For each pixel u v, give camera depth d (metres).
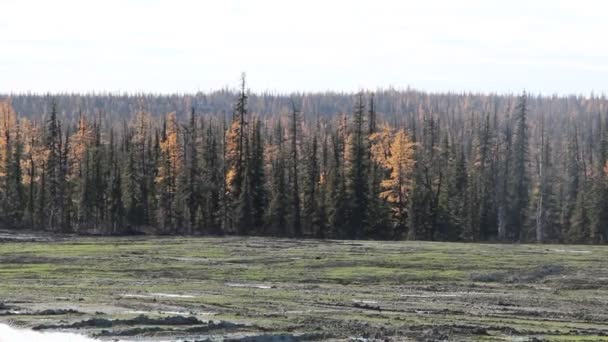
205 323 34.84
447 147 131.50
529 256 73.88
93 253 77.44
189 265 67.19
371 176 117.81
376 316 38.88
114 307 40.28
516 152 130.00
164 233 118.31
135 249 82.62
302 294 48.75
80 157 129.12
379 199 117.19
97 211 125.12
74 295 46.31
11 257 72.50
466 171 125.69
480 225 123.12
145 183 125.25
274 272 62.47
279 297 46.72
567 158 153.75
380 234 115.62
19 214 123.12
